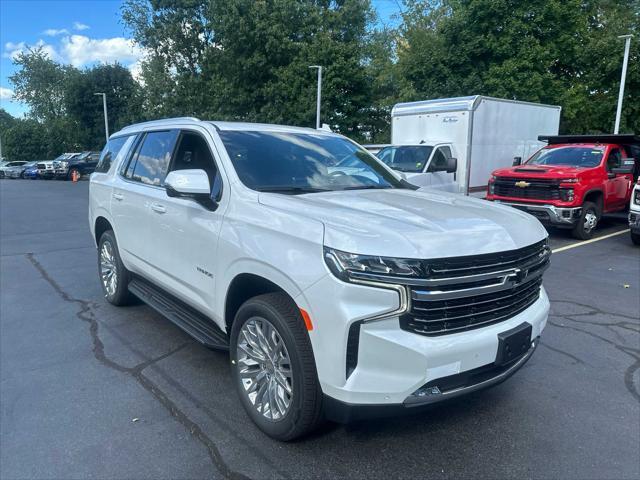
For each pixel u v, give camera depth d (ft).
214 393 12.63
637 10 78.18
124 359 14.64
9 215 48.83
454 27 77.10
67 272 25.30
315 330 9.01
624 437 10.90
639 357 15.19
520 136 45.27
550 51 73.82
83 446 10.40
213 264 11.90
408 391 8.65
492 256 9.39
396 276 8.48
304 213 10.04
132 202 16.11
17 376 13.56
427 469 9.74
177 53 115.85
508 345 9.64
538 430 11.14
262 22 95.09
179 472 9.59
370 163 15.19
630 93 75.20
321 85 95.30
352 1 107.86
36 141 190.80
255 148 13.20
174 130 15.24
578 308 19.84
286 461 9.92
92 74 163.84
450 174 39.17
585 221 34.32
